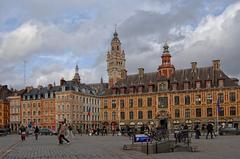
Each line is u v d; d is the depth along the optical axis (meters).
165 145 27.73
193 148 27.34
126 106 108.25
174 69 105.94
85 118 135.75
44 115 134.50
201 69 101.25
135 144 29.14
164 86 103.06
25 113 139.62
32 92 140.88
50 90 135.62
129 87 109.38
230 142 38.66
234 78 96.31
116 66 182.88
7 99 147.50
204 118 96.12
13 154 25.62
